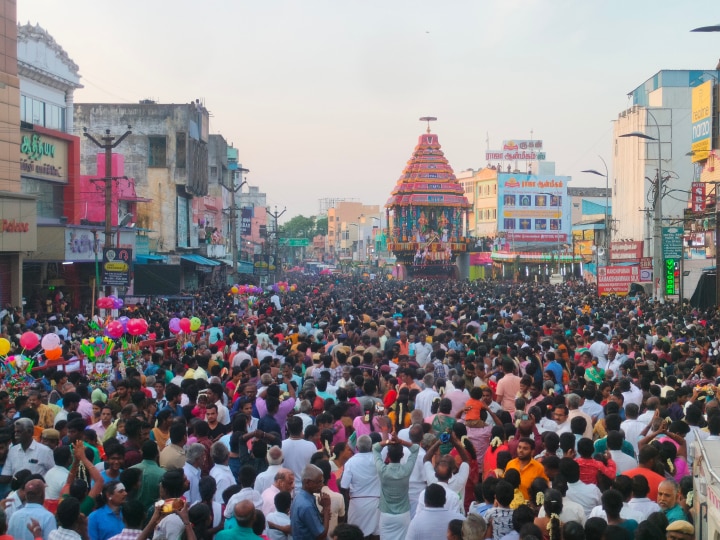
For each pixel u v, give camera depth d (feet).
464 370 51.42
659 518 24.32
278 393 40.70
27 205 104.27
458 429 34.63
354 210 652.89
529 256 286.87
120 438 35.60
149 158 197.98
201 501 28.30
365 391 43.93
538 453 33.91
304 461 33.32
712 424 32.19
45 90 135.13
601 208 281.95
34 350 59.16
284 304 131.34
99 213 142.10
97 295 119.75
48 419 39.17
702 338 67.62
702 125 166.09
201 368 51.80
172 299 132.05
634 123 238.68
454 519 25.13
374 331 72.43
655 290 132.77
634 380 50.37
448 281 280.72
